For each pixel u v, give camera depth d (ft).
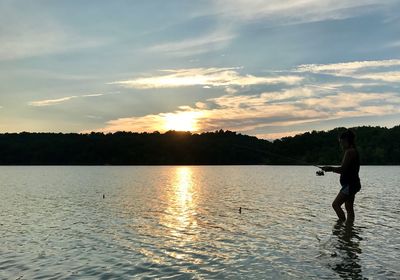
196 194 98.07
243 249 34.83
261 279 26.55
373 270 27.73
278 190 107.76
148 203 75.61
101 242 39.09
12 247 37.45
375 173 246.27
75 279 27.81
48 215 59.06
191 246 36.47
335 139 274.16
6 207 70.13
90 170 372.17
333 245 35.14
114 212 61.62
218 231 43.65
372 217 51.01
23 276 28.68
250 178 199.93
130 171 344.49
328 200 76.69
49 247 37.35
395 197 80.02
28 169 404.77
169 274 28.32
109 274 28.71
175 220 52.34
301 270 28.07
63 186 135.95
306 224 46.44
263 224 47.47
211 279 26.94
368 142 462.60
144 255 33.63
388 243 35.65
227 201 77.51
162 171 348.59
